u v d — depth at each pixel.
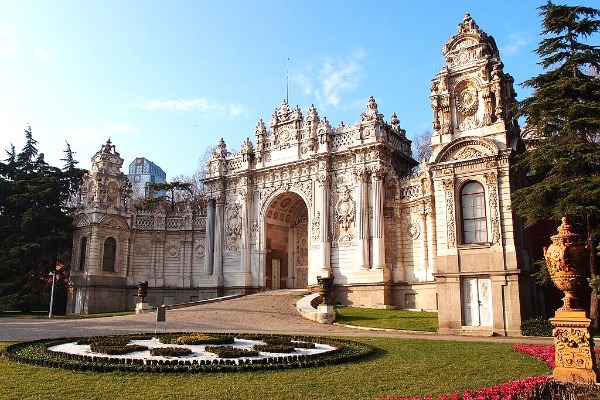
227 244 59.50
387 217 49.28
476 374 16.00
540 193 27.55
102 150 60.88
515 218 30.80
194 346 21.70
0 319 44.12
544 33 31.39
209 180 61.28
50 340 23.66
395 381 14.89
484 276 30.38
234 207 59.84
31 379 14.83
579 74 30.14
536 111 29.70
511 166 30.78
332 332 31.48
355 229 50.03
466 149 32.19
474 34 34.09
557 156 28.11
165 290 61.47
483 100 32.94
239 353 18.98
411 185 48.31
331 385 14.30
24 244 54.97
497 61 33.09
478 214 31.42
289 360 18.00
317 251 51.84
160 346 21.77
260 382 14.62
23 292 55.03
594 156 27.06
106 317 41.59
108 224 59.19
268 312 41.19
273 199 57.34
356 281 48.09
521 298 29.44
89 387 13.86
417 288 45.81
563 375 13.33
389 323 34.53
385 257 48.06
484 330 29.55
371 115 50.91
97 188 58.94
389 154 51.31
